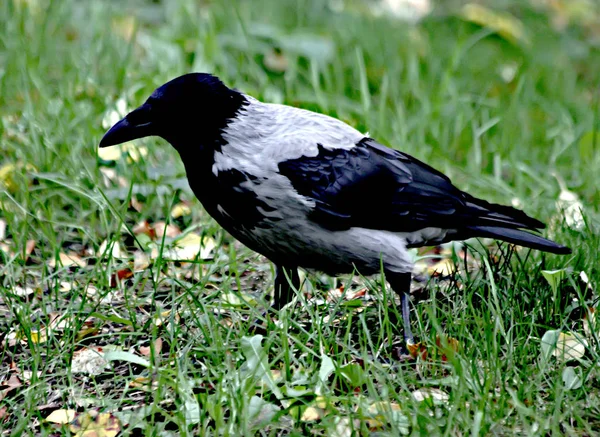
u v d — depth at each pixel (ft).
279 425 24.04
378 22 60.64
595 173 41.04
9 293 29.78
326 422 23.20
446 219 29.25
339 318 29.50
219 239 35.86
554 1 70.23
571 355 26.66
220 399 23.70
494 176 41.88
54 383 26.71
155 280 32.58
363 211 28.50
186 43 50.24
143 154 40.34
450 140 45.93
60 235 35.91
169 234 36.22
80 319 29.50
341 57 54.03
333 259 28.99
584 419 24.21
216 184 28.32
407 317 28.55
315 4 62.54
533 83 54.39
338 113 44.70
